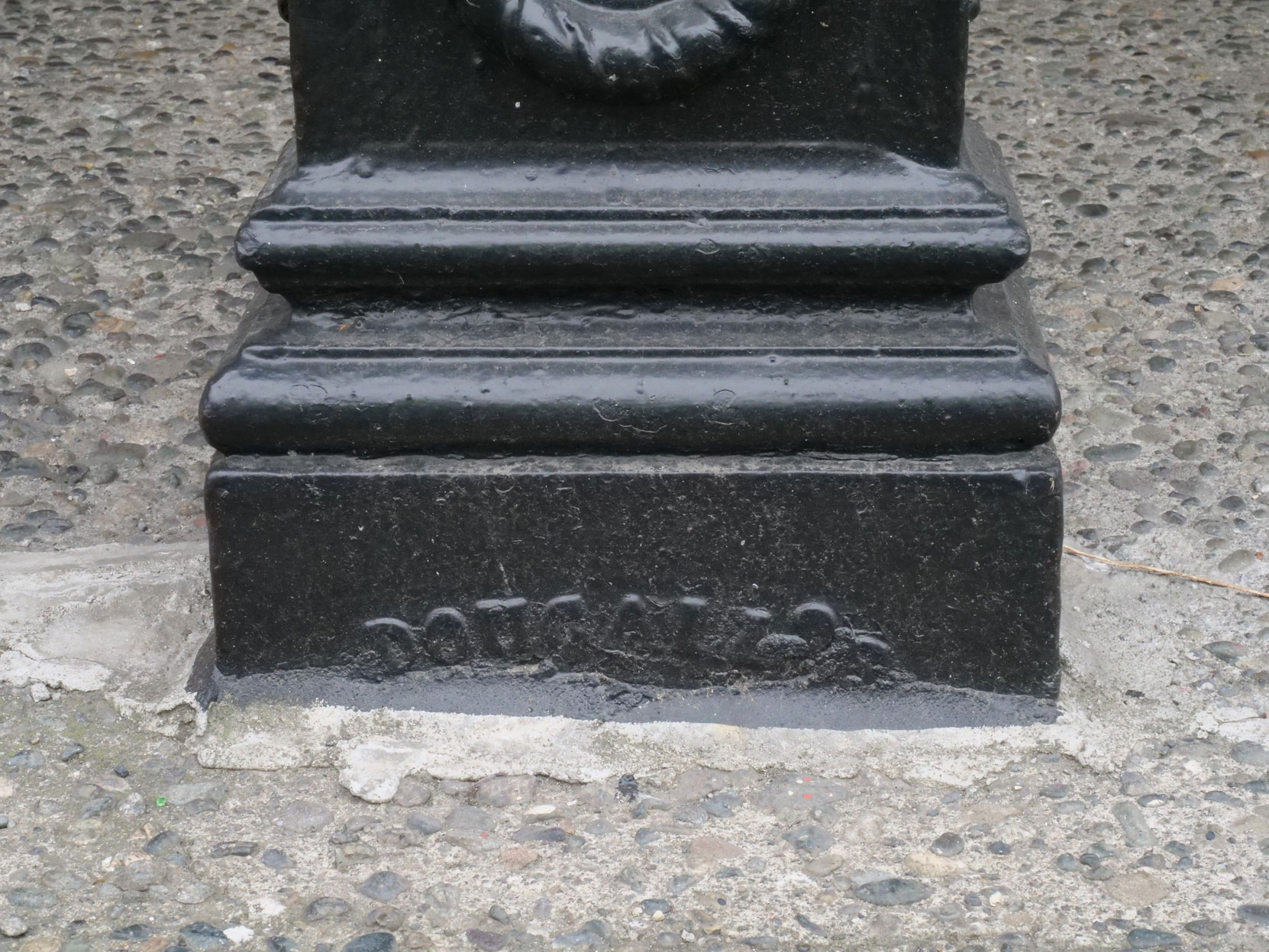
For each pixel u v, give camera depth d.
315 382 2.07
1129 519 2.85
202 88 4.79
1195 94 4.71
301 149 2.06
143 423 3.19
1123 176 4.23
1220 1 5.38
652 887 1.93
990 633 2.15
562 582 2.15
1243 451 3.06
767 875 1.95
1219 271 3.74
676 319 2.10
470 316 2.11
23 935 1.84
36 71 4.88
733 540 2.11
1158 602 2.53
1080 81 4.81
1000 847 1.99
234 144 4.44
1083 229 3.97
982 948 1.83
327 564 2.14
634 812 2.06
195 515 2.91
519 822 2.04
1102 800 2.08
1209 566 2.68
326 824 2.04
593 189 2.03
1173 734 2.21
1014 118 4.59
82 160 4.32
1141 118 4.56
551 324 2.10
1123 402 3.24
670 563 2.13
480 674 2.20
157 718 2.21
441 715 2.18
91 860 1.97
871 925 1.87
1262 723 2.23
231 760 2.13
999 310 2.16
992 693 2.18
